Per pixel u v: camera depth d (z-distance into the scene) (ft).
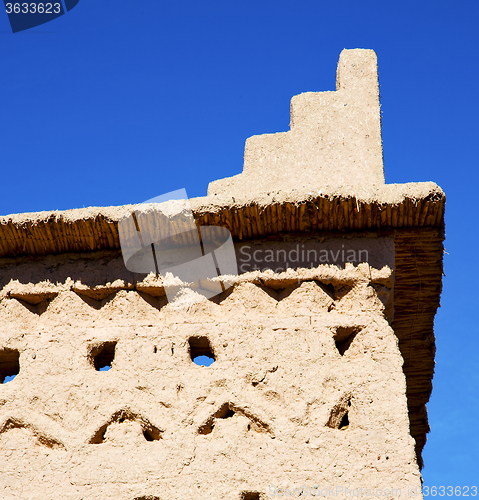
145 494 16.06
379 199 18.75
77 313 18.92
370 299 18.65
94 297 19.21
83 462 16.57
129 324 18.61
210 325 18.47
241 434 16.74
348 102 22.16
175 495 16.01
